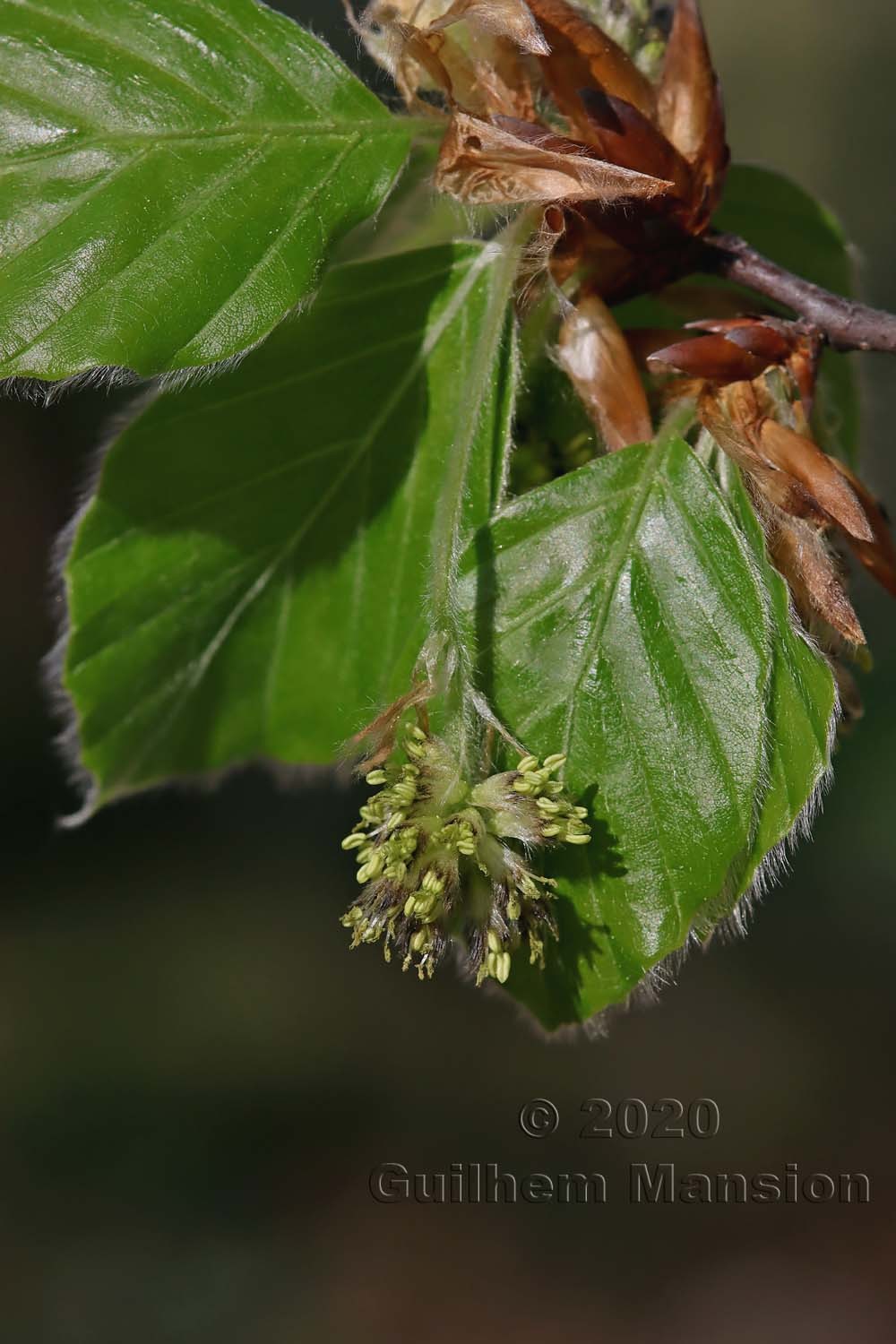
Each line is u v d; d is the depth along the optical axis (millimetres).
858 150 1099
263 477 336
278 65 321
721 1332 864
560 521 319
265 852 1104
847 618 316
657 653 317
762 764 315
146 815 1112
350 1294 879
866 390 355
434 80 323
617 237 325
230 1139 933
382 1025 999
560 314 329
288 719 348
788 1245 907
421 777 315
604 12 330
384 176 322
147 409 332
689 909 316
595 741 317
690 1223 937
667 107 326
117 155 318
